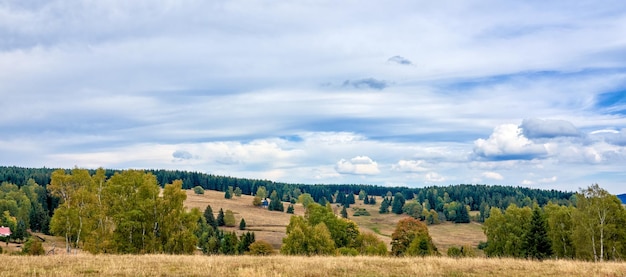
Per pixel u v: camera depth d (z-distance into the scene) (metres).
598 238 51.25
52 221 49.75
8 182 164.00
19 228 103.31
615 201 50.69
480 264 22.81
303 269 20.12
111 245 44.75
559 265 22.55
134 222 44.19
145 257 26.38
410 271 20.06
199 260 23.86
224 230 133.00
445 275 19.02
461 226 180.25
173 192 47.47
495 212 71.44
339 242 75.56
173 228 47.47
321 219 75.75
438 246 133.25
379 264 22.80
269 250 75.06
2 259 23.52
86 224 50.31
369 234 83.62
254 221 150.88
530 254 59.94
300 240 57.75
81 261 23.16
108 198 47.16
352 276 18.48
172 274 18.06
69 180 51.91
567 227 59.56
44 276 17.12
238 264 21.89
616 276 19.14
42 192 151.25
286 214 175.50
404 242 80.94
